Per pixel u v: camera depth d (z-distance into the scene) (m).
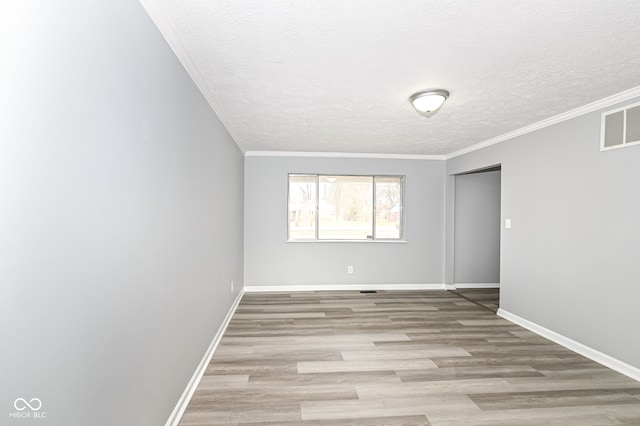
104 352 1.22
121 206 1.33
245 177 5.45
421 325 3.87
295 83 2.55
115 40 1.27
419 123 3.67
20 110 0.83
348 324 3.89
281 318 4.10
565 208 3.28
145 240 1.56
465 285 5.86
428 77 2.44
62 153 0.98
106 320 1.24
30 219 0.87
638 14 1.65
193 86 2.33
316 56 2.12
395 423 2.05
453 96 2.82
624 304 2.70
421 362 2.90
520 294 3.91
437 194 5.77
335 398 2.32
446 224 5.77
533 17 1.68
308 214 5.64
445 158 5.77
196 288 2.45
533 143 3.72
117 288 1.31
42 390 0.92
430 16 1.67
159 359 1.75
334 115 3.37
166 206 1.82
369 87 2.63
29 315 0.87
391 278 5.71
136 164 1.46
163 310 1.79
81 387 1.09
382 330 3.70
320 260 5.59
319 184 5.66
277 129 3.95
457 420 2.09
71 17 1.01
